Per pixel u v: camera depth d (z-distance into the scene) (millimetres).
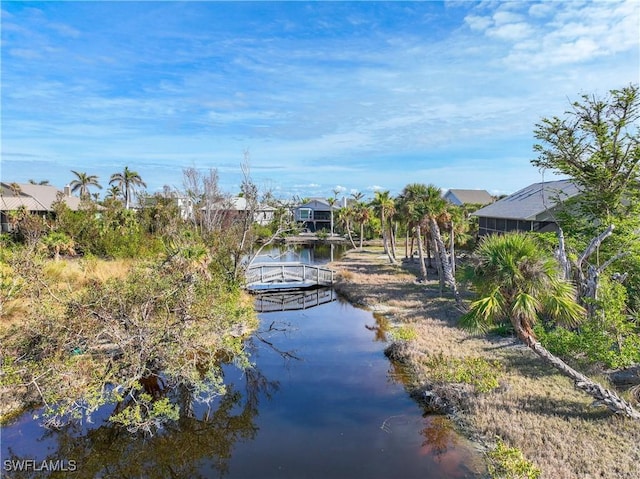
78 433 9758
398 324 18188
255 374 13453
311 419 10422
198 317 11180
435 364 11969
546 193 26297
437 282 26922
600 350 9562
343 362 14438
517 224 27203
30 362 9398
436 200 24484
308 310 22547
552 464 7672
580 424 8922
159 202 33125
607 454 7832
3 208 32938
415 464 8398
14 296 12344
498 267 7996
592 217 19906
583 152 19625
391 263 36656
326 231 69188
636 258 14438
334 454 8883
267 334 17875
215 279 15789
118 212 33156
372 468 8328
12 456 8922
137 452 9188
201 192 29516
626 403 8891
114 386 10711
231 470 8445
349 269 33594
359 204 56312
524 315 8164
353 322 19672
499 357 13039
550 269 7977
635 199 18750
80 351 9984
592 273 12445
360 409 10891
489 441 8812
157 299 11062
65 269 18219
